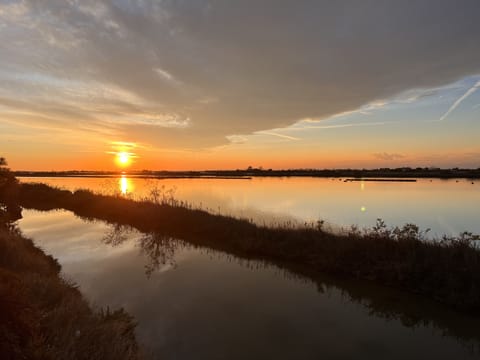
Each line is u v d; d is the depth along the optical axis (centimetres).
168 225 1602
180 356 535
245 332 616
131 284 861
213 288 842
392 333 622
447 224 1638
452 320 663
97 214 2075
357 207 2250
